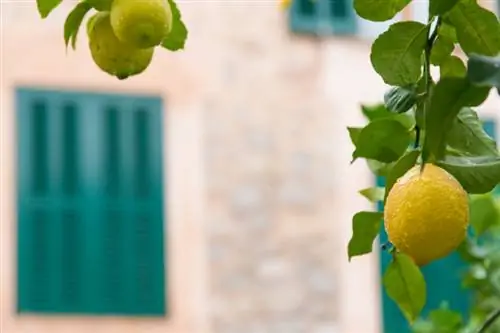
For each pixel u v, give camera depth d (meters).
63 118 11.41
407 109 2.82
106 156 11.48
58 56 11.41
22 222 11.21
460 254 4.87
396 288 3.39
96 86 11.48
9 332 11.09
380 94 11.96
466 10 2.71
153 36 2.61
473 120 2.85
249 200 11.72
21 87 11.34
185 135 11.65
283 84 11.89
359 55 11.99
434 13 2.62
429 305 11.43
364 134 3.07
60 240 11.28
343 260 11.78
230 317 11.57
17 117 11.30
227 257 11.61
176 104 11.67
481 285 4.91
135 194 11.48
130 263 11.43
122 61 2.72
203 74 11.75
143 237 11.48
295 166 11.83
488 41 2.74
